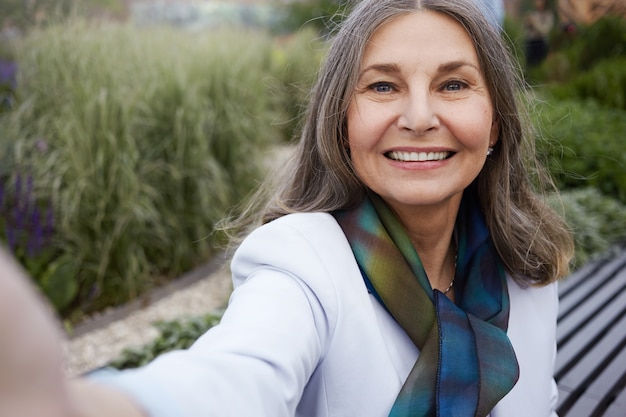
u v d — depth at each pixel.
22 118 4.43
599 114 6.71
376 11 1.04
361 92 1.07
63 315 3.90
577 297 3.09
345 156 1.12
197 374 0.62
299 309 0.89
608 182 5.07
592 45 9.88
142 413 0.49
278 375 0.75
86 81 4.44
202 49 5.88
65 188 4.09
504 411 1.16
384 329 1.04
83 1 6.13
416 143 1.05
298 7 14.59
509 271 1.27
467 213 1.28
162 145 4.59
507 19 10.05
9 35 5.66
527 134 1.34
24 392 0.34
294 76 7.66
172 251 4.57
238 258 1.01
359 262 1.05
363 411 0.98
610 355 2.48
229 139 5.11
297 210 1.16
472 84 1.07
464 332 1.05
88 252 4.02
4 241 3.80
